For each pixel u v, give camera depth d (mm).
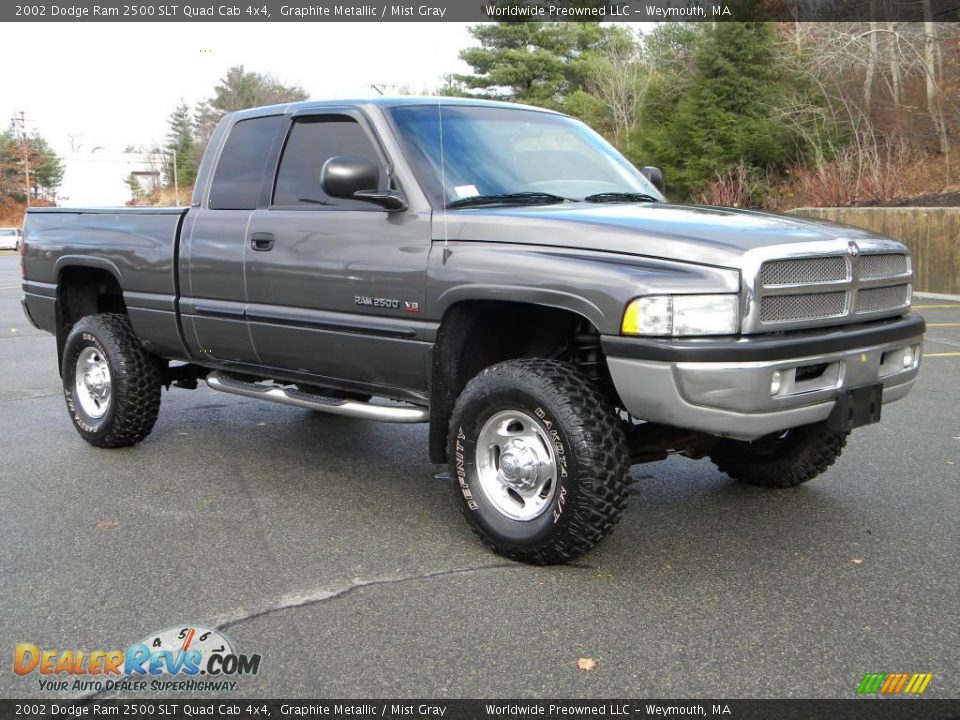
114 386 5746
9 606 3594
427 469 5555
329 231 4625
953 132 19047
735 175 22422
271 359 5070
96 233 5957
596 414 3725
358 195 4273
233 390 5387
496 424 4031
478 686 2975
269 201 5035
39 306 6445
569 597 3637
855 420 3848
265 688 2980
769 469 4898
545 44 39188
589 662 3119
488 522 4031
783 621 3414
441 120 4695
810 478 4859
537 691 2943
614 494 3713
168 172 82000
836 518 4539
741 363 3447
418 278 4223
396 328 4340
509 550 3969
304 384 5258
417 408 4508
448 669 3084
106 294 6566
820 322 3723
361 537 4352
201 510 4758
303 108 4980
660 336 3516
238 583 3809
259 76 76562
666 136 24078
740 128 22172
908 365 4168
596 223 3838
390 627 3393
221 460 5738
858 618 3434
